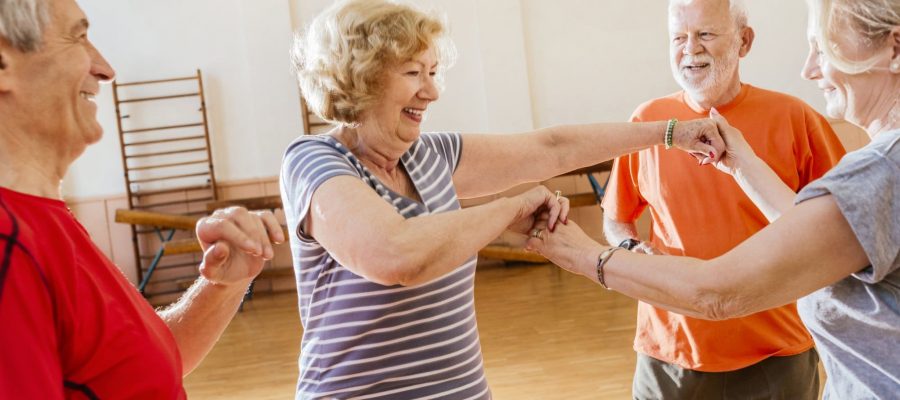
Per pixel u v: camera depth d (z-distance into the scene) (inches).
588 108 330.6
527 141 75.9
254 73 323.0
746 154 76.7
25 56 39.6
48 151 41.5
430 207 66.4
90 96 44.4
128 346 40.3
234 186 327.6
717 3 90.5
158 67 321.7
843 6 50.0
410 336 61.6
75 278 38.4
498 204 58.2
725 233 92.0
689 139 78.0
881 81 51.2
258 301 309.1
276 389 189.3
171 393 42.2
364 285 60.2
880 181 47.4
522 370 186.2
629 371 177.3
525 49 328.5
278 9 321.4
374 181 62.1
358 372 61.4
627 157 101.6
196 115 324.2
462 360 64.1
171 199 327.3
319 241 56.9
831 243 48.5
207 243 51.3
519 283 291.9
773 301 50.6
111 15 318.7
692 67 92.6
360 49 59.2
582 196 309.3
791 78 322.3
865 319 50.3
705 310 52.6
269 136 325.7
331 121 63.6
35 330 35.2
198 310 55.3
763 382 90.6
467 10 325.4
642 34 328.5
